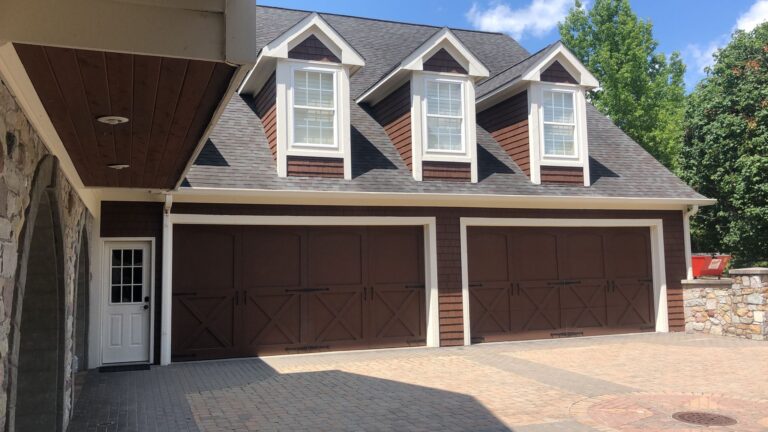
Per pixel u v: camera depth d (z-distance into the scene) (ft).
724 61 67.00
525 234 38.83
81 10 9.59
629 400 22.24
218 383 25.91
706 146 66.39
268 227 33.42
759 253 63.98
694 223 69.21
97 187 23.71
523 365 29.66
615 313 40.50
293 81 34.12
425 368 29.07
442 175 36.70
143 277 31.19
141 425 19.45
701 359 30.76
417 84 36.60
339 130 34.81
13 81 10.51
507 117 41.86
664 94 96.17
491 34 56.39
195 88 12.37
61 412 17.20
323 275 34.30
